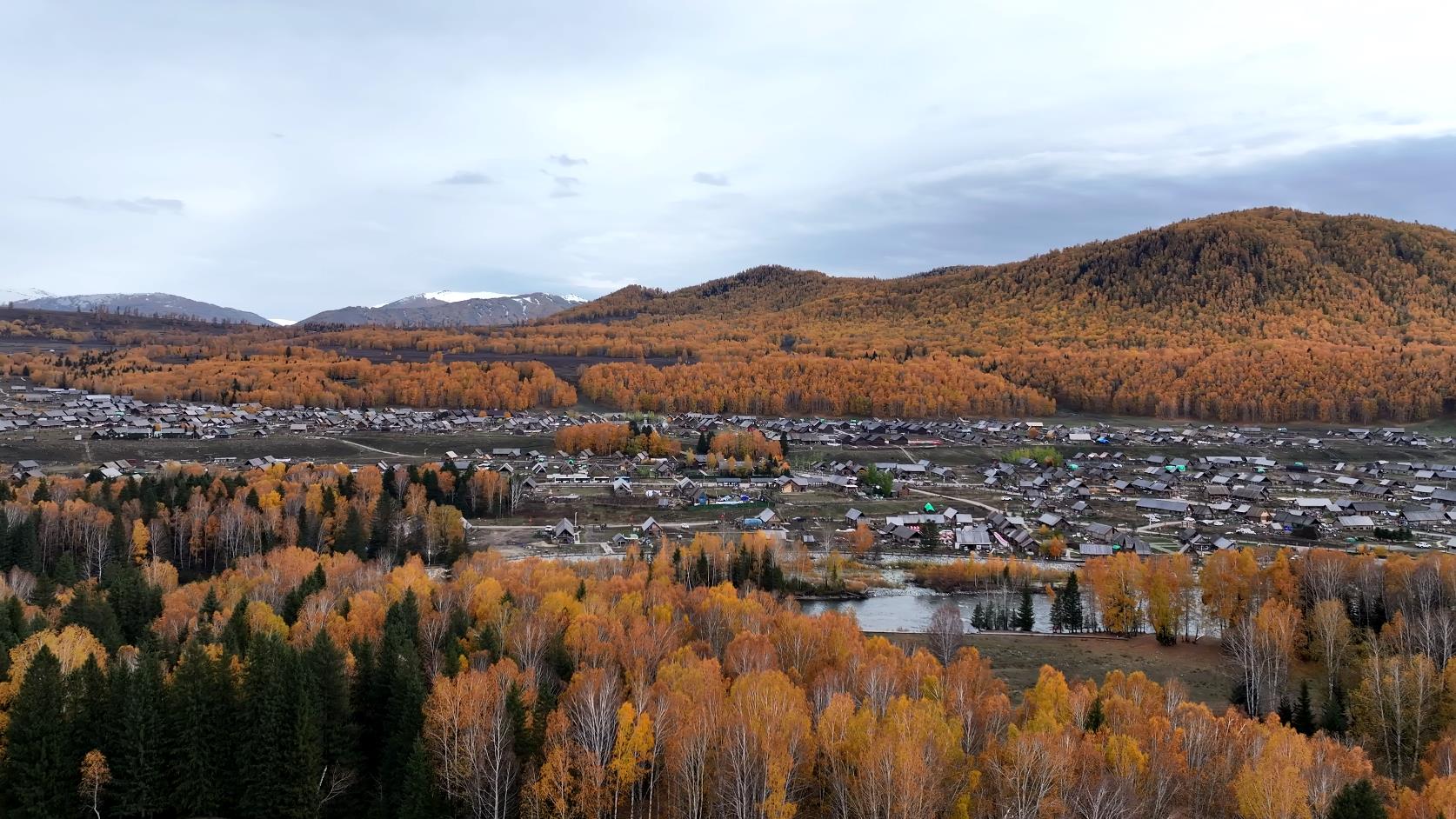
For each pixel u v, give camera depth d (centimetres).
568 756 8306
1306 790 7631
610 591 14238
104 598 12706
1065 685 10500
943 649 13575
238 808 8656
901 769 7556
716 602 13150
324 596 13238
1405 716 10219
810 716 9306
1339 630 12975
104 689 8744
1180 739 8888
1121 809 7412
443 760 8575
